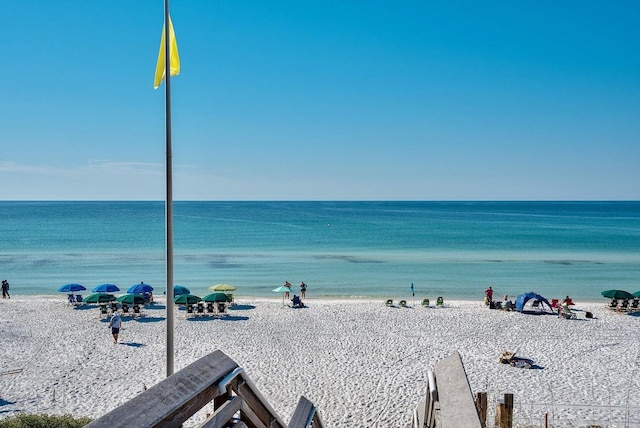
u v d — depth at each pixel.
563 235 94.19
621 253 67.62
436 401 3.60
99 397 17.89
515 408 16.94
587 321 30.28
